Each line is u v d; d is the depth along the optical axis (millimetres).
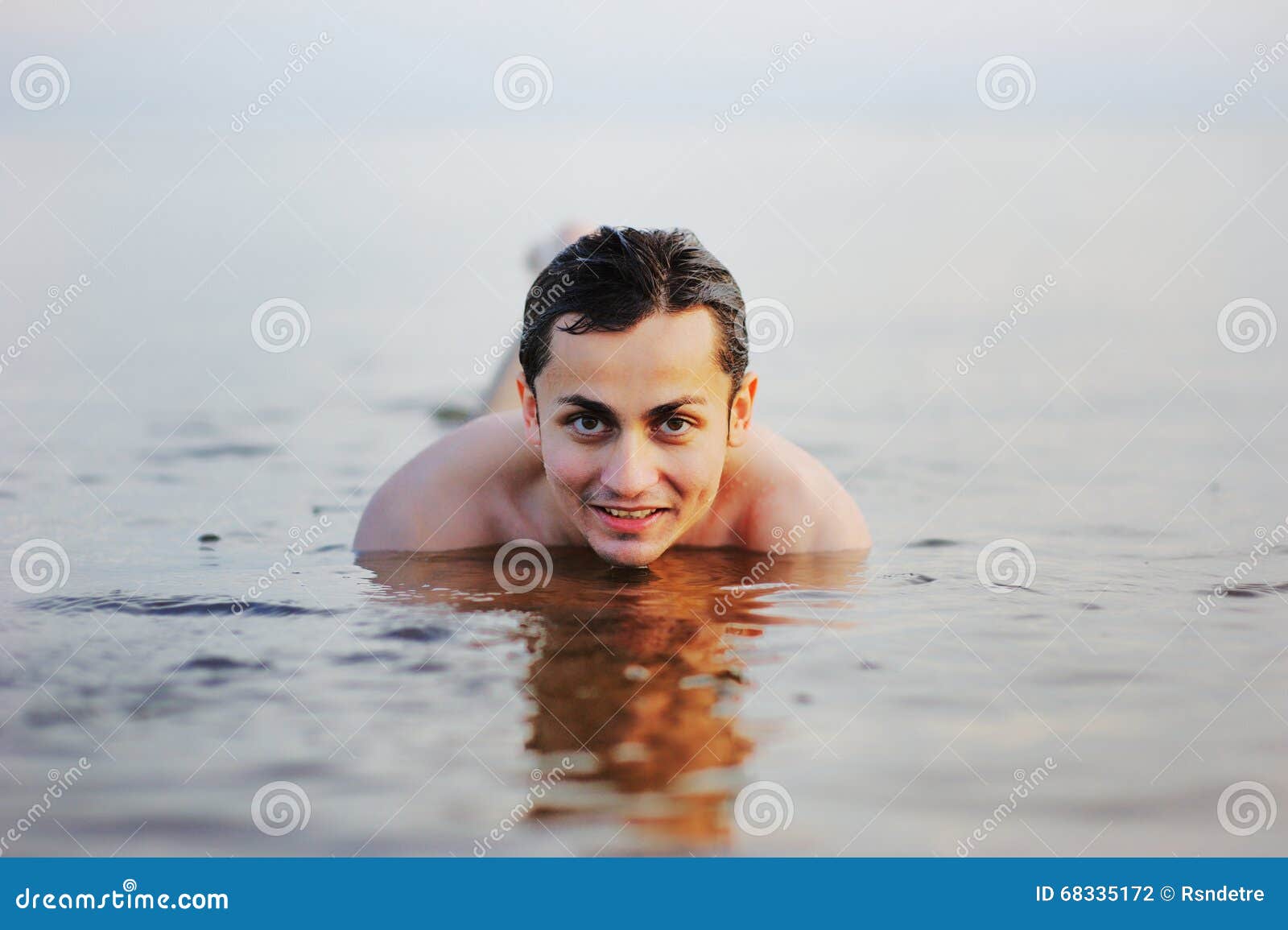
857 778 1914
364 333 6922
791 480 3314
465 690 2207
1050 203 10578
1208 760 1974
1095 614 2670
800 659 2373
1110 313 7391
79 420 4961
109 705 2146
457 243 9477
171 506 3779
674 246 2746
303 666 2318
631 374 2680
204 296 7902
